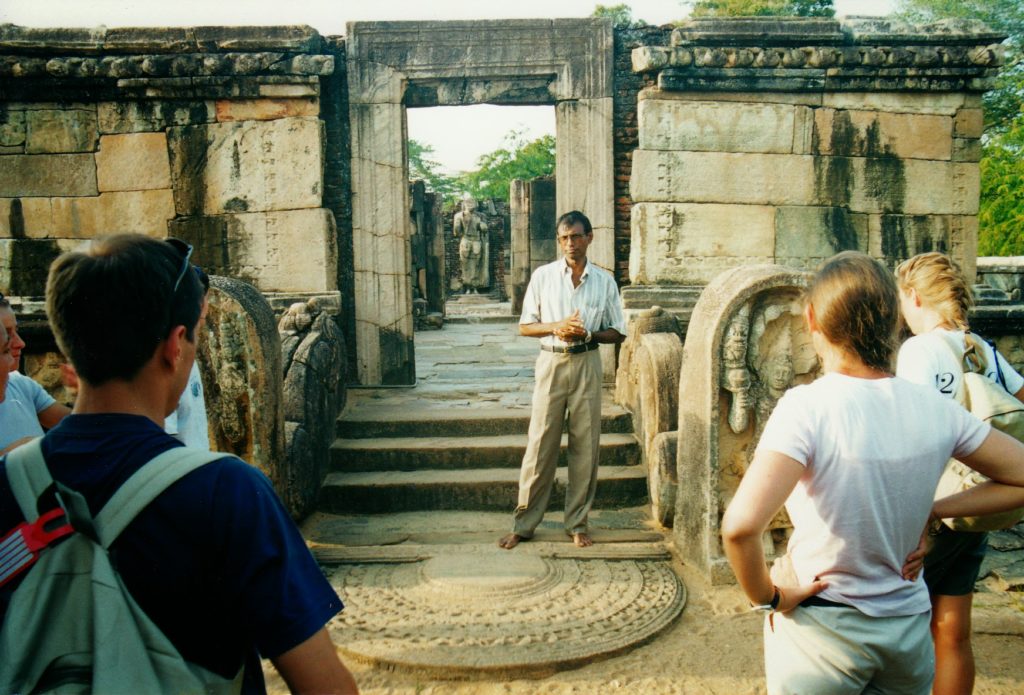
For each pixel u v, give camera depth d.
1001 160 16.34
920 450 1.82
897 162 7.77
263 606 1.28
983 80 7.67
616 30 7.88
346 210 7.92
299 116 7.61
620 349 7.45
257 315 4.68
